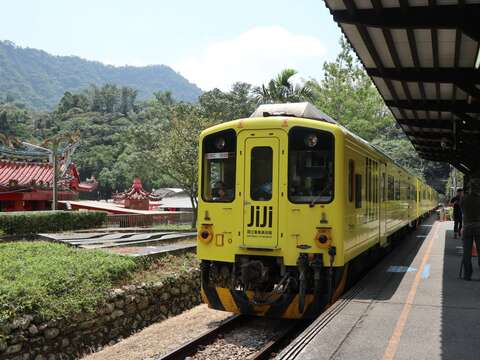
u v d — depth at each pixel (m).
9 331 7.33
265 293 8.58
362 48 10.51
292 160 8.49
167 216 34.22
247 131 8.66
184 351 7.71
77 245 14.16
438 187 76.56
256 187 8.59
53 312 8.15
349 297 8.52
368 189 10.63
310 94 27.98
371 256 12.31
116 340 9.34
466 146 19.33
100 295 9.20
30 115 135.12
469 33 7.96
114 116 128.88
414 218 23.39
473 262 12.63
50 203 29.59
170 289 11.32
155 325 10.30
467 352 5.70
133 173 81.25
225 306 8.94
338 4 8.30
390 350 5.78
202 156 9.04
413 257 13.69
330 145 8.35
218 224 8.80
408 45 10.05
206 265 9.12
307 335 6.36
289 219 8.40
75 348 8.45
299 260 8.22
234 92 60.84
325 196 8.33
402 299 8.36
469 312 7.47
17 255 10.86
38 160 28.08
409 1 8.02
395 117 18.28
